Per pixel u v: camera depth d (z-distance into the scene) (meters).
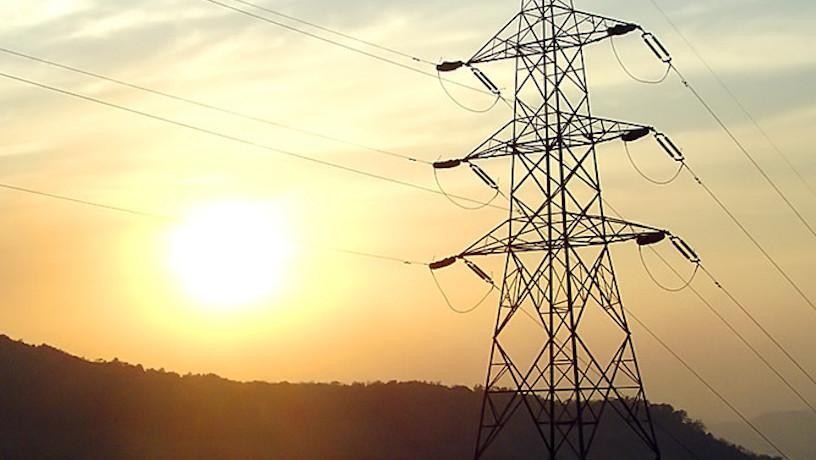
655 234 51.06
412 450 124.50
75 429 113.38
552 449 49.81
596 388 50.28
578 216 52.25
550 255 52.06
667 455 113.75
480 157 55.59
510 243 53.03
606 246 52.09
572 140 53.44
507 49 56.03
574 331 50.75
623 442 113.81
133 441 113.50
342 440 125.25
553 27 55.31
